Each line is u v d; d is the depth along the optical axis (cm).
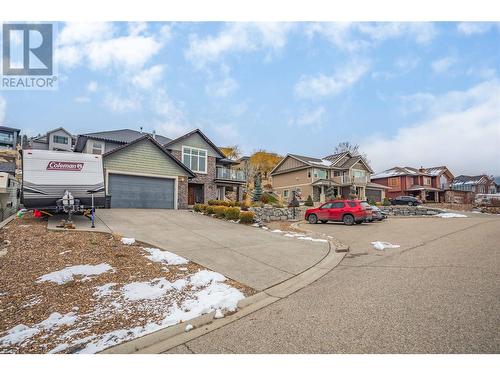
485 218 2000
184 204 2080
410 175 4616
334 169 3925
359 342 332
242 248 848
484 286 490
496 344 314
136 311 416
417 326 359
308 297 491
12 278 508
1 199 1183
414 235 1173
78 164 1159
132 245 779
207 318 403
